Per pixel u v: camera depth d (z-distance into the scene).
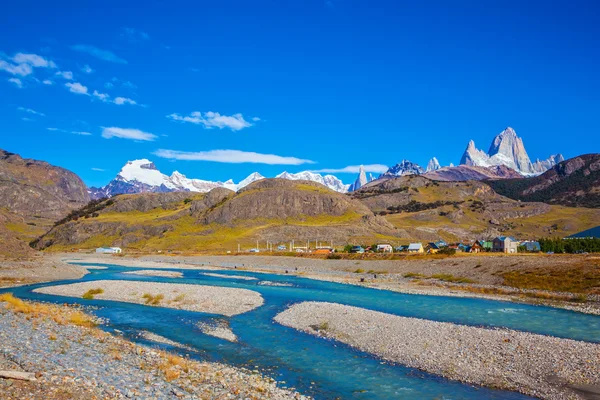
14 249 125.00
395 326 44.19
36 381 20.91
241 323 48.22
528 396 25.91
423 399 25.55
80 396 19.72
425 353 34.72
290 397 24.50
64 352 28.34
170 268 144.12
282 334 42.62
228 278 107.06
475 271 94.38
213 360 33.31
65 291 73.06
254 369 31.06
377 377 29.48
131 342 37.25
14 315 41.66
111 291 72.56
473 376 29.41
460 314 53.38
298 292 76.88
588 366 30.44
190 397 21.84
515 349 34.84
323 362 33.09
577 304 60.38
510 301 64.38
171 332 43.66
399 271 114.56
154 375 25.22
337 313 51.81
